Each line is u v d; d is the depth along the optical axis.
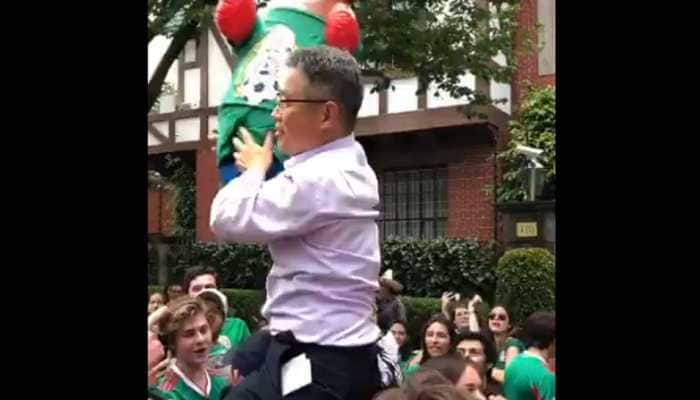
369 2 7.05
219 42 12.92
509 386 3.42
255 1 2.38
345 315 1.84
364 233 1.89
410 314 9.00
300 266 1.84
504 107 11.12
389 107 11.40
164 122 13.41
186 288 4.41
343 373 1.81
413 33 7.37
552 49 10.79
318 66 1.90
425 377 1.61
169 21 7.62
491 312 4.92
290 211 1.80
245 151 1.97
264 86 2.24
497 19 8.87
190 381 2.68
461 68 7.96
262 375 1.84
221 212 1.85
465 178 11.25
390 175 11.88
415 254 10.91
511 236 9.62
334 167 1.85
